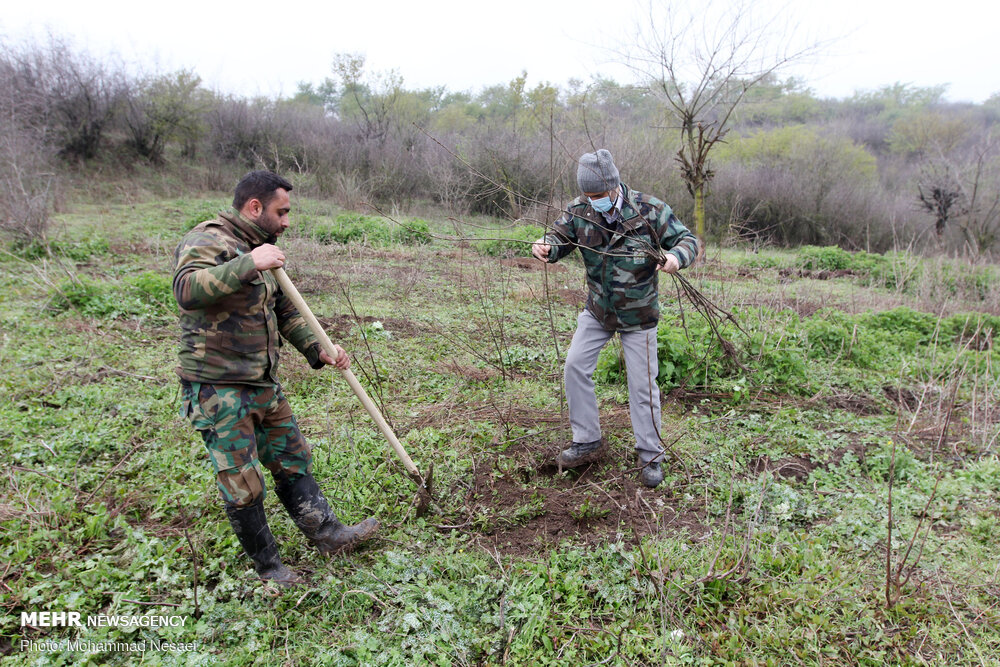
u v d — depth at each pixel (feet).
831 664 8.67
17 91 57.98
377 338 22.30
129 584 9.62
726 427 16.22
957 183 56.65
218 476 9.17
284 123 71.05
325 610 9.37
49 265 29.09
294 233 39.63
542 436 14.88
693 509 12.39
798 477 13.94
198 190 64.69
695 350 18.72
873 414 18.13
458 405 16.94
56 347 19.63
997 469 13.92
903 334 25.23
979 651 8.75
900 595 9.78
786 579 10.27
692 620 9.36
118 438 14.05
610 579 10.09
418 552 10.63
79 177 59.36
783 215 63.57
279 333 10.50
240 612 9.16
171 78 67.72
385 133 68.44
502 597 9.62
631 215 11.82
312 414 15.89
